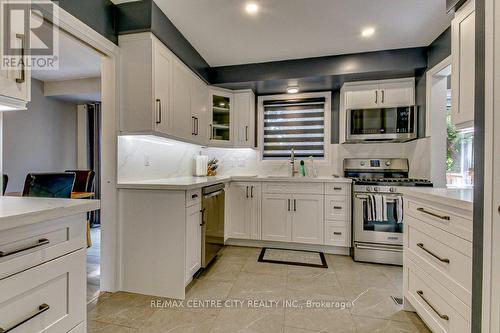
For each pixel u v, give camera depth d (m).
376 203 2.60
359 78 2.94
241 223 3.15
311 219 2.95
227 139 3.47
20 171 3.62
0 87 1.04
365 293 2.02
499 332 0.96
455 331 1.24
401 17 2.12
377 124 2.89
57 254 0.97
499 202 0.96
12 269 0.81
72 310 1.03
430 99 2.56
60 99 4.14
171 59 2.28
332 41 2.53
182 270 1.93
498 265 0.97
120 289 2.04
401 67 2.66
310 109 3.53
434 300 1.42
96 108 4.33
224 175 3.72
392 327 1.59
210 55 2.86
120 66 2.01
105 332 1.53
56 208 0.94
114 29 1.97
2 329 0.79
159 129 2.08
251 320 1.66
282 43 2.58
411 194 1.65
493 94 0.99
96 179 4.32
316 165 3.48
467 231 1.16
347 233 2.84
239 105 3.43
